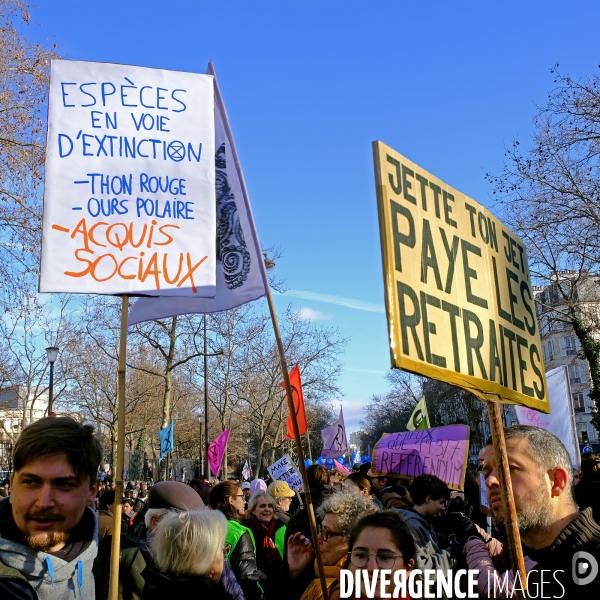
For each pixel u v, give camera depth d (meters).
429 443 7.96
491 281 3.43
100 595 3.30
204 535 3.38
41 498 2.71
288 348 39.22
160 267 3.79
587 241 20.48
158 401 47.47
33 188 14.27
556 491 2.89
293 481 11.97
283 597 4.78
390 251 2.73
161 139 3.95
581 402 67.44
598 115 19.05
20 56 13.73
